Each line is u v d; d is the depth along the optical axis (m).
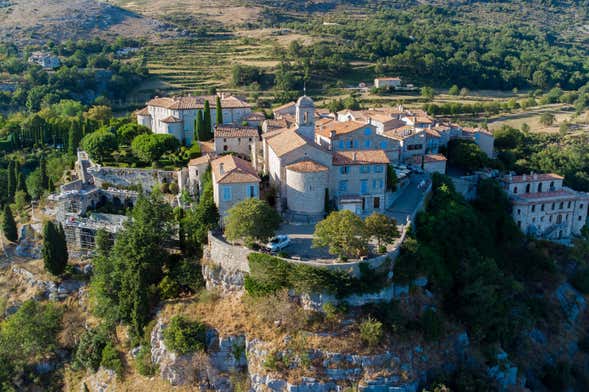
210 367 80.06
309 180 97.69
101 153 126.94
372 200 103.94
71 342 96.06
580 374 102.19
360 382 75.06
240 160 106.44
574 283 118.19
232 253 86.06
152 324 86.62
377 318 79.81
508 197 125.69
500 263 110.88
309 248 87.38
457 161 136.50
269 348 77.75
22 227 117.69
